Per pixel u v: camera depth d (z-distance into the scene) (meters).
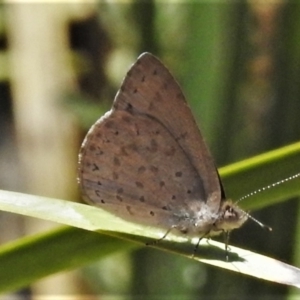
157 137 0.16
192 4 0.17
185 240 0.16
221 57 0.18
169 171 0.16
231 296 0.18
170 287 0.18
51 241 0.15
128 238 0.15
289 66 0.18
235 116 0.18
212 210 0.16
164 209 0.16
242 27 0.18
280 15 0.18
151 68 0.16
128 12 0.20
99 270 0.20
